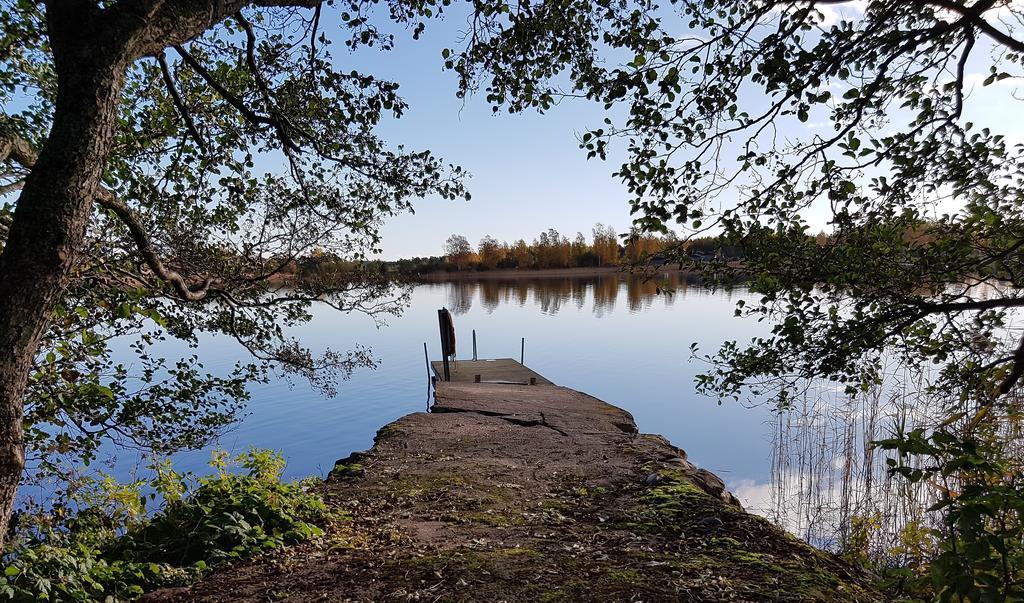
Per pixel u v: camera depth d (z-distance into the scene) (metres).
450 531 4.78
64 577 3.42
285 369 6.70
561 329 38.31
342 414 17.05
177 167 5.18
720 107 3.09
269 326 6.19
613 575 3.70
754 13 2.95
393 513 5.34
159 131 5.00
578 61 4.32
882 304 4.44
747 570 3.76
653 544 4.33
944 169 3.67
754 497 9.05
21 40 4.30
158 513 4.71
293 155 5.28
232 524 4.44
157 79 4.96
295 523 4.78
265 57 4.98
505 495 5.82
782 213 3.68
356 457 7.38
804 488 8.71
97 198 3.50
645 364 24.50
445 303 63.06
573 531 4.71
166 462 4.78
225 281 5.61
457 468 6.82
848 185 3.22
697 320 41.00
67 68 2.43
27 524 4.07
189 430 5.93
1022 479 2.08
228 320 6.00
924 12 3.17
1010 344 4.52
